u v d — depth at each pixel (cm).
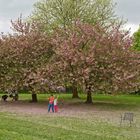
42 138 1820
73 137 1911
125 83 4334
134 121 2997
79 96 6141
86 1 5844
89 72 4359
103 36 4550
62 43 4572
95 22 5781
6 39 4994
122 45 4466
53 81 4522
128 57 4428
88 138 1930
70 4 5822
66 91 7144
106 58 4353
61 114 3450
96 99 5591
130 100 5438
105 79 4378
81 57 4331
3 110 3759
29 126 2247
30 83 4628
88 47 4625
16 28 5081
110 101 5169
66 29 5022
